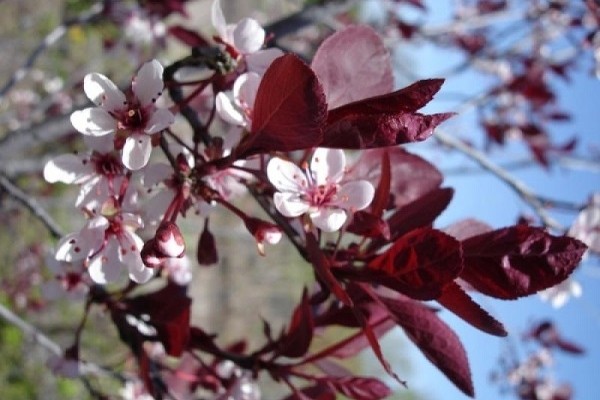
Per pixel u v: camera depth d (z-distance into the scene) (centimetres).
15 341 69
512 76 55
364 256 20
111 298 25
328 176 19
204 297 114
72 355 26
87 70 76
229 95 21
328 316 23
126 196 20
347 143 18
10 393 70
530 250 19
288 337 23
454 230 22
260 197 21
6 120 64
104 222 20
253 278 118
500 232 19
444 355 20
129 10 47
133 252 20
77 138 56
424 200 21
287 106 17
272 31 37
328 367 24
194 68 27
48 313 70
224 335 115
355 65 21
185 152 21
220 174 20
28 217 70
